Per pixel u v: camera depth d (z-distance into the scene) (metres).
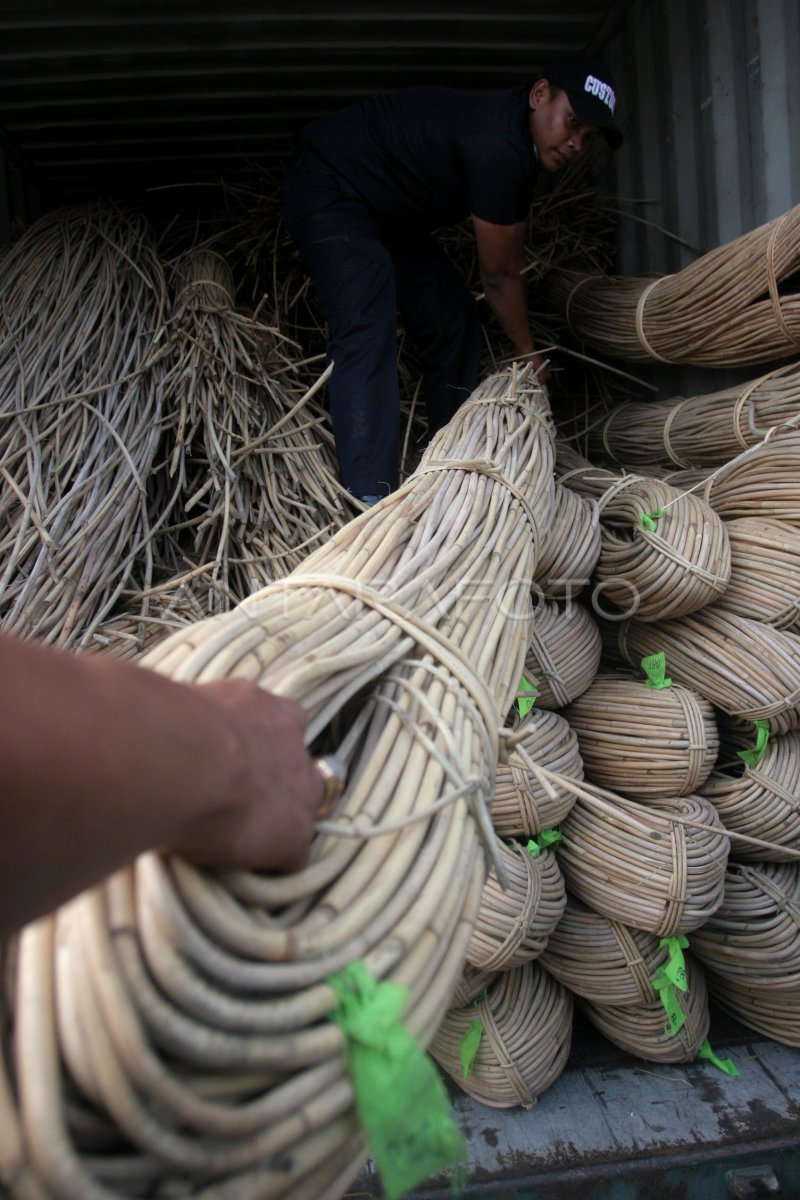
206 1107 0.50
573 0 2.54
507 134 2.01
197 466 2.05
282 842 0.57
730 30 2.20
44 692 0.40
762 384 2.03
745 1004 1.84
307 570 1.11
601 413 2.54
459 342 2.28
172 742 0.45
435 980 0.68
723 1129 1.57
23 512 1.75
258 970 0.56
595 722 1.78
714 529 1.73
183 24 2.46
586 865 1.69
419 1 2.45
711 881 1.64
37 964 0.50
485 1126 1.60
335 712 0.81
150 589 1.70
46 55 2.53
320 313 2.51
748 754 1.81
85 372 1.95
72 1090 0.49
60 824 0.40
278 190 2.64
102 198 2.49
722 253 2.03
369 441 1.94
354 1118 0.58
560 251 2.65
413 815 0.73
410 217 2.20
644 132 2.59
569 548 1.69
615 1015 1.75
